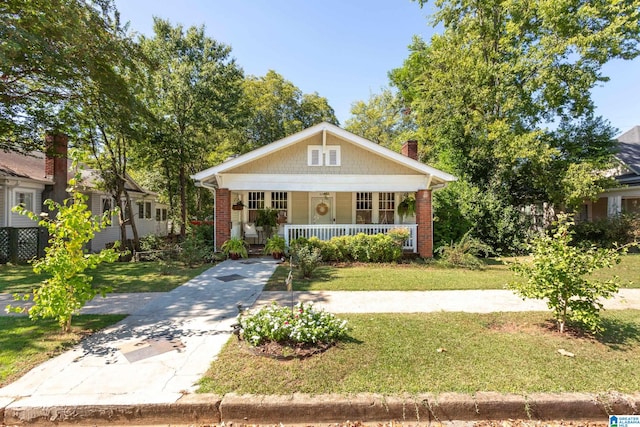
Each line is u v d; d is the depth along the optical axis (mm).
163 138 15992
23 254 10438
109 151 13820
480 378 2947
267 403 2625
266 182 11141
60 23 7805
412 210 12398
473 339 3832
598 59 12133
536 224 16469
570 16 12320
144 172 20406
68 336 4020
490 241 12125
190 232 13508
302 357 3307
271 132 29344
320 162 11617
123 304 5504
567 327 4238
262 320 3729
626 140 18703
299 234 11062
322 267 9133
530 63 13219
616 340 3811
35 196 13195
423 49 21016
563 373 3039
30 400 2672
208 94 17203
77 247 4008
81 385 2887
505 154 12695
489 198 12594
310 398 2670
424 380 2912
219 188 11008
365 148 11383
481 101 13852
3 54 6555
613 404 2662
